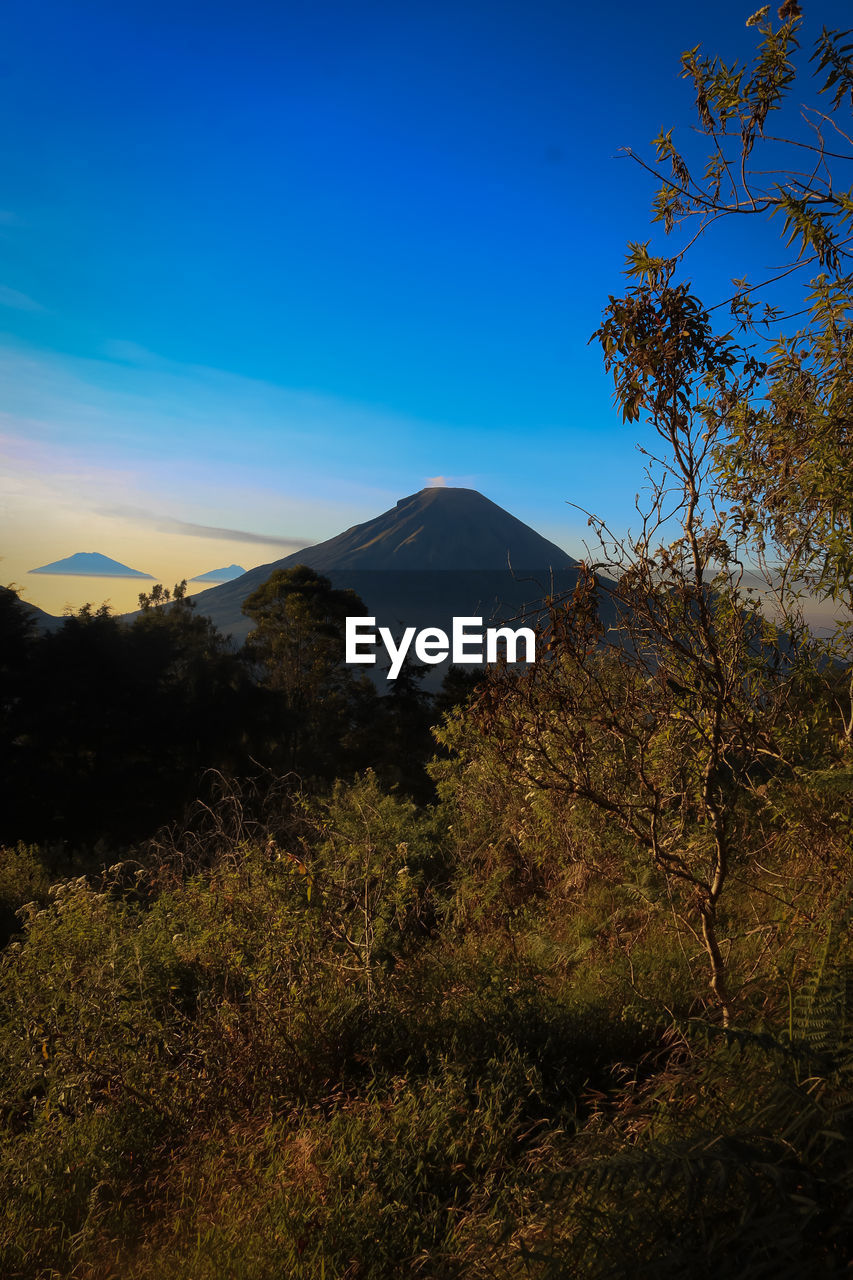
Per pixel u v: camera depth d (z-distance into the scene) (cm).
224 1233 276
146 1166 350
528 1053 390
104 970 504
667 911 541
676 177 355
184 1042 444
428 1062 398
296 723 4009
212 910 578
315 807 1012
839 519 332
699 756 386
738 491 375
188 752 3447
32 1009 483
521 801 792
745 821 441
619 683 391
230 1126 365
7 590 3133
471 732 913
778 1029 291
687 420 363
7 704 3067
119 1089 405
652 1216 205
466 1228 266
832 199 321
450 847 988
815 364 349
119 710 3247
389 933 584
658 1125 258
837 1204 188
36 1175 335
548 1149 290
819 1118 213
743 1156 200
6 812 2917
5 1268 276
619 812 384
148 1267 268
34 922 578
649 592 354
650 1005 427
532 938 633
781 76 331
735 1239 192
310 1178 304
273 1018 427
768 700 385
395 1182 299
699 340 362
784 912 439
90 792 3053
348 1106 366
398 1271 256
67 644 3177
